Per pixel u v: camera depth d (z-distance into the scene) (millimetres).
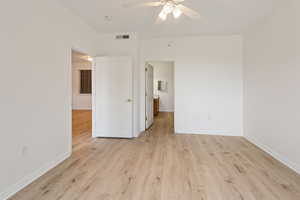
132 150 3428
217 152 3316
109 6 2990
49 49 2621
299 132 2445
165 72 9250
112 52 4406
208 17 3408
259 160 2928
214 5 2939
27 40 2209
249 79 4082
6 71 1930
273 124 3090
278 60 2928
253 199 1883
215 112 4633
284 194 1965
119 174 2447
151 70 5906
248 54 4121
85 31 3764
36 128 2363
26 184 2168
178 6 2348
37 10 2375
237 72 4492
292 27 2564
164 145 3740
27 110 2213
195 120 4734
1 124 1873
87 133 4793
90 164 2781
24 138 2162
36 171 2350
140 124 5008
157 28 4059
